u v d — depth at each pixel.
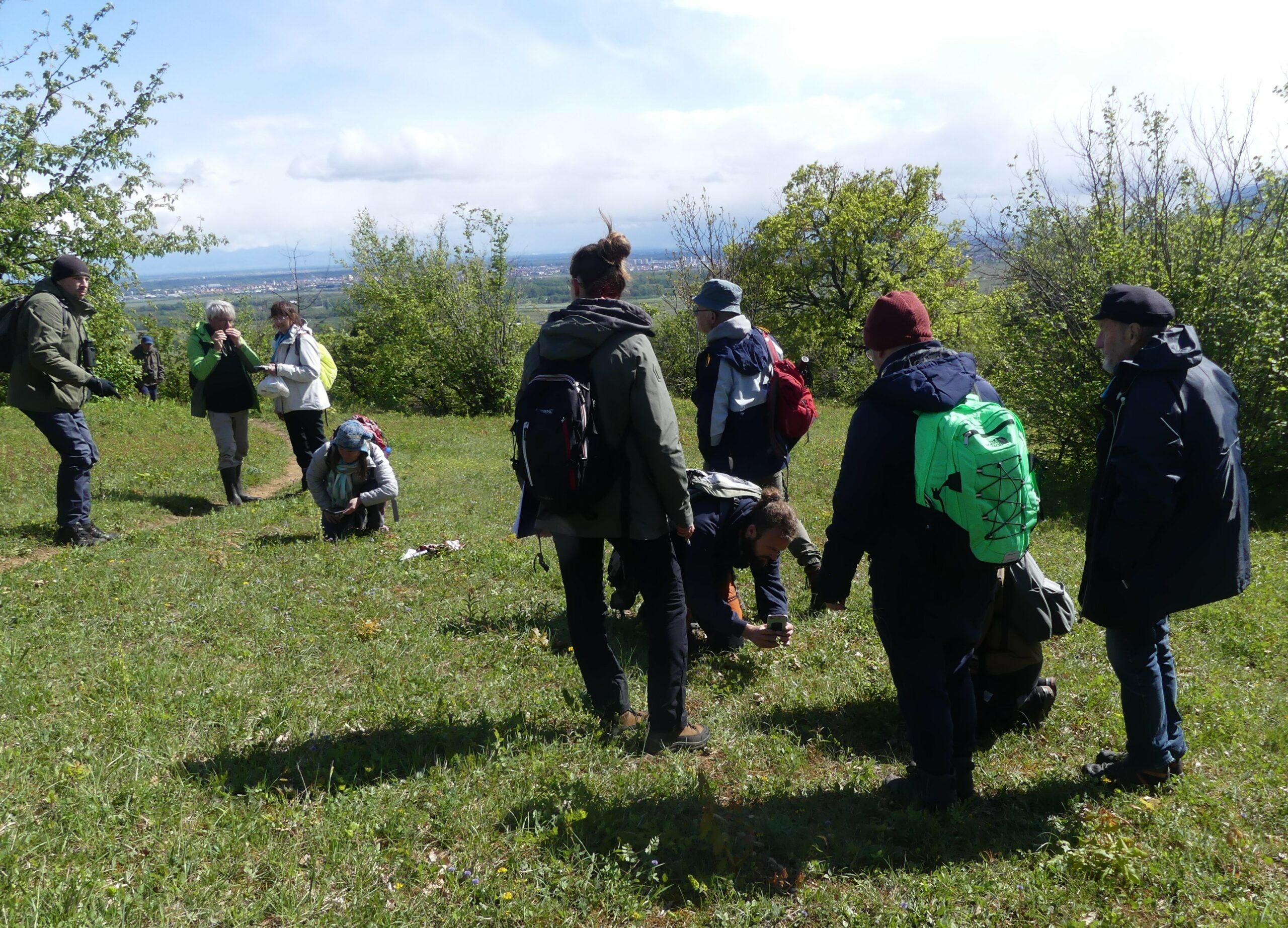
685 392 33.66
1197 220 11.80
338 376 40.31
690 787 3.42
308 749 3.57
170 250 24.95
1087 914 2.71
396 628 5.25
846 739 4.05
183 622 5.26
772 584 4.89
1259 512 10.26
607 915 2.68
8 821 2.87
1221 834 3.12
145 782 3.22
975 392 3.25
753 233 37.81
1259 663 5.07
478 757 3.56
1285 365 10.40
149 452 13.26
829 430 18.62
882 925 2.66
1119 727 4.01
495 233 27.38
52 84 23.25
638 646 5.08
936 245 36.78
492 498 10.66
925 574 3.20
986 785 3.61
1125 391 3.25
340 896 2.66
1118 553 3.18
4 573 6.34
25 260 23.23
